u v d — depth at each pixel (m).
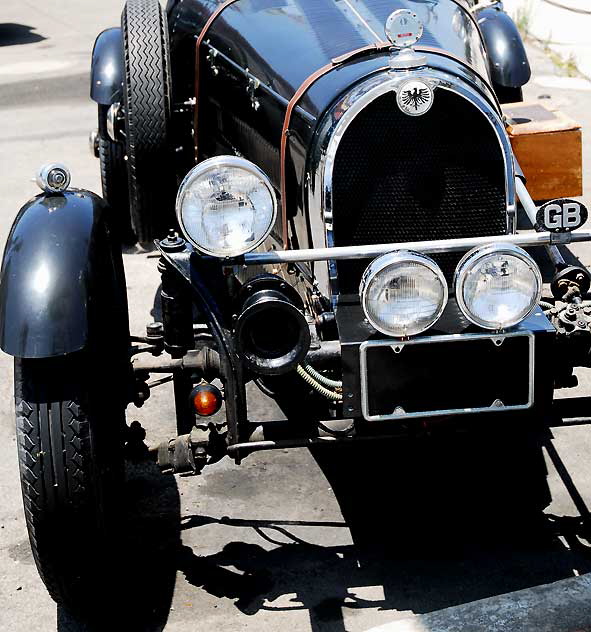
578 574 3.16
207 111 4.61
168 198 4.53
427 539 3.37
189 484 3.75
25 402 2.74
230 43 4.20
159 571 3.24
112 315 3.09
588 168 6.97
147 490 3.71
